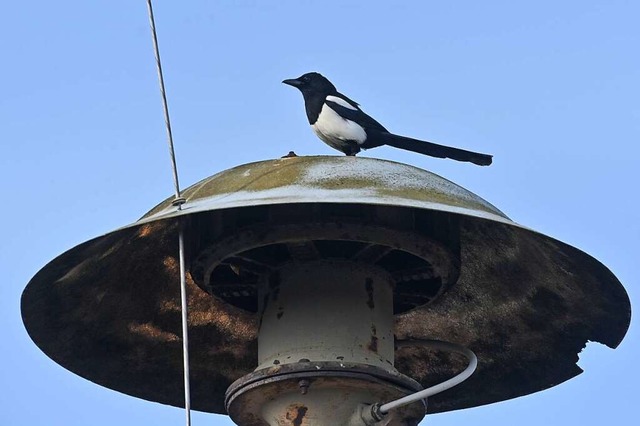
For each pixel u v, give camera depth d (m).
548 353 13.36
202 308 13.08
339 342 11.67
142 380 13.54
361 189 10.65
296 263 12.05
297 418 11.55
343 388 11.46
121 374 13.45
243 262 12.14
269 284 12.16
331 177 10.91
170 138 11.23
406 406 11.66
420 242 11.80
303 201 10.23
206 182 11.56
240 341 13.38
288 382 11.45
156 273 12.66
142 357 13.36
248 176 11.23
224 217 11.88
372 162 11.44
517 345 13.39
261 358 11.95
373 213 11.65
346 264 12.02
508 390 13.75
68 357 13.16
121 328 13.09
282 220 11.59
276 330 11.89
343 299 11.88
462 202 11.00
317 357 11.56
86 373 13.41
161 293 12.88
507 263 12.54
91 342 13.10
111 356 13.28
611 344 13.05
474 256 12.64
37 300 12.17
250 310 13.09
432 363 13.64
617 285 11.90
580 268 11.92
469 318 13.30
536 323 13.10
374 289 12.05
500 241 12.25
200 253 11.98
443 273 12.10
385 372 11.54
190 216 12.03
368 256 11.98
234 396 11.84
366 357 11.66
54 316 12.59
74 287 12.29
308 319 11.80
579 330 12.98
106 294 12.62
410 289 12.80
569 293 12.48
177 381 13.55
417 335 13.58
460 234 12.37
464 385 13.76
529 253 12.17
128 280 12.60
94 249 11.69
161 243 12.27
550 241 11.54
